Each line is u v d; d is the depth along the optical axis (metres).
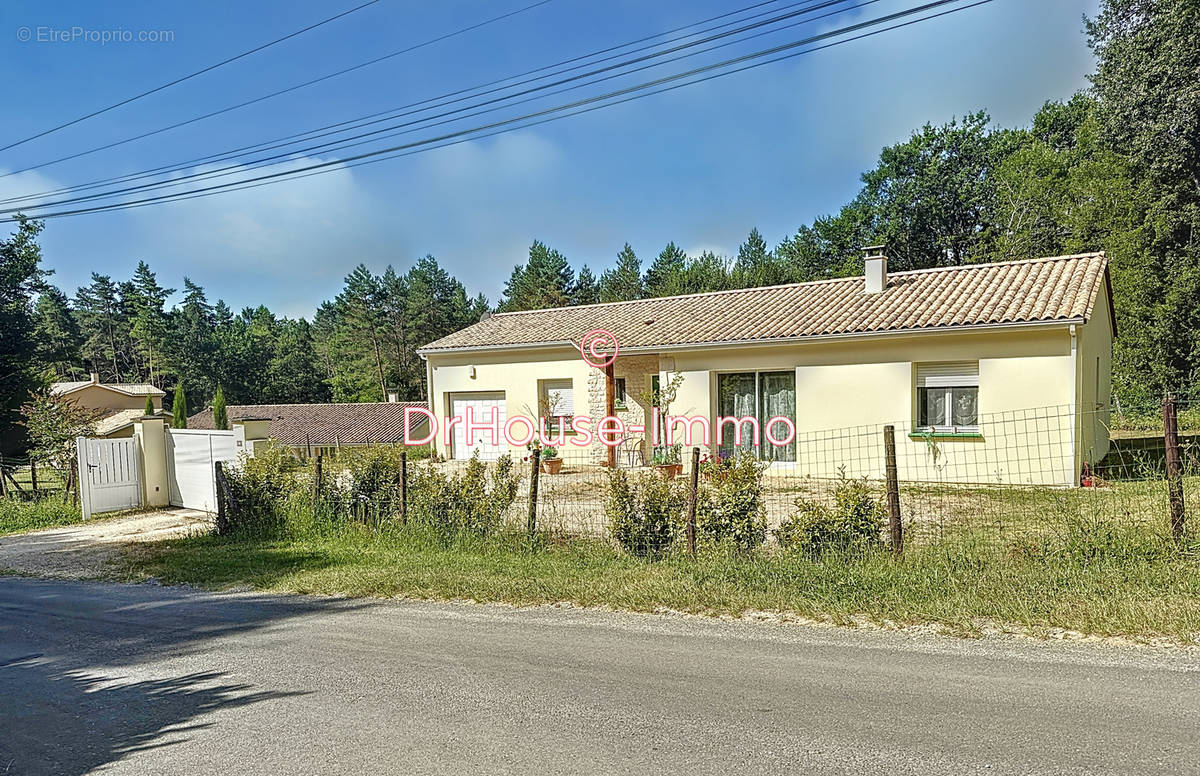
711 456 15.37
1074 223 27.94
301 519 10.06
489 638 5.32
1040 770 3.09
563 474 16.77
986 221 36.41
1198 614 4.77
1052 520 7.06
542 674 4.50
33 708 4.35
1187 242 24.45
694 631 5.27
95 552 10.13
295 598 6.88
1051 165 31.80
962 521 8.38
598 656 4.80
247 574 7.86
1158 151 23.53
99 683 4.77
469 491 9.08
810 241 45.62
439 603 6.43
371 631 5.65
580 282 58.16
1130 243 24.67
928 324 13.17
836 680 4.19
